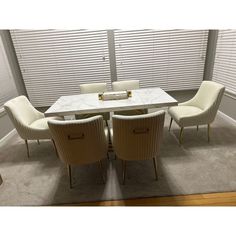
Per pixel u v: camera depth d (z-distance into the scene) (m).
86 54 3.44
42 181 1.96
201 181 1.79
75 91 3.68
